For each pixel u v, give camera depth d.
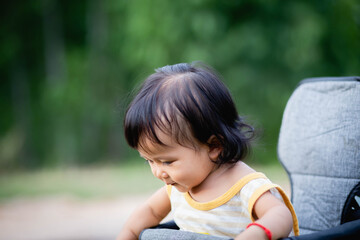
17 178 7.80
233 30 8.44
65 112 9.89
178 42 8.66
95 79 9.89
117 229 3.70
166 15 8.66
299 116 1.50
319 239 0.97
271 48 8.31
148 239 1.13
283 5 8.26
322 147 1.42
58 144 9.85
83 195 5.39
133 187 5.85
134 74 9.54
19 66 10.16
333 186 1.38
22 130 10.15
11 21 10.01
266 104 8.45
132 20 8.95
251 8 8.38
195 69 1.23
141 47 8.86
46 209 4.65
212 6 8.43
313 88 1.49
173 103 1.11
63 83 9.98
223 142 1.14
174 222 1.32
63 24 10.36
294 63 8.33
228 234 1.13
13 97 10.21
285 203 1.11
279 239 0.99
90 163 9.82
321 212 1.39
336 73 8.59
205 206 1.16
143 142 1.12
